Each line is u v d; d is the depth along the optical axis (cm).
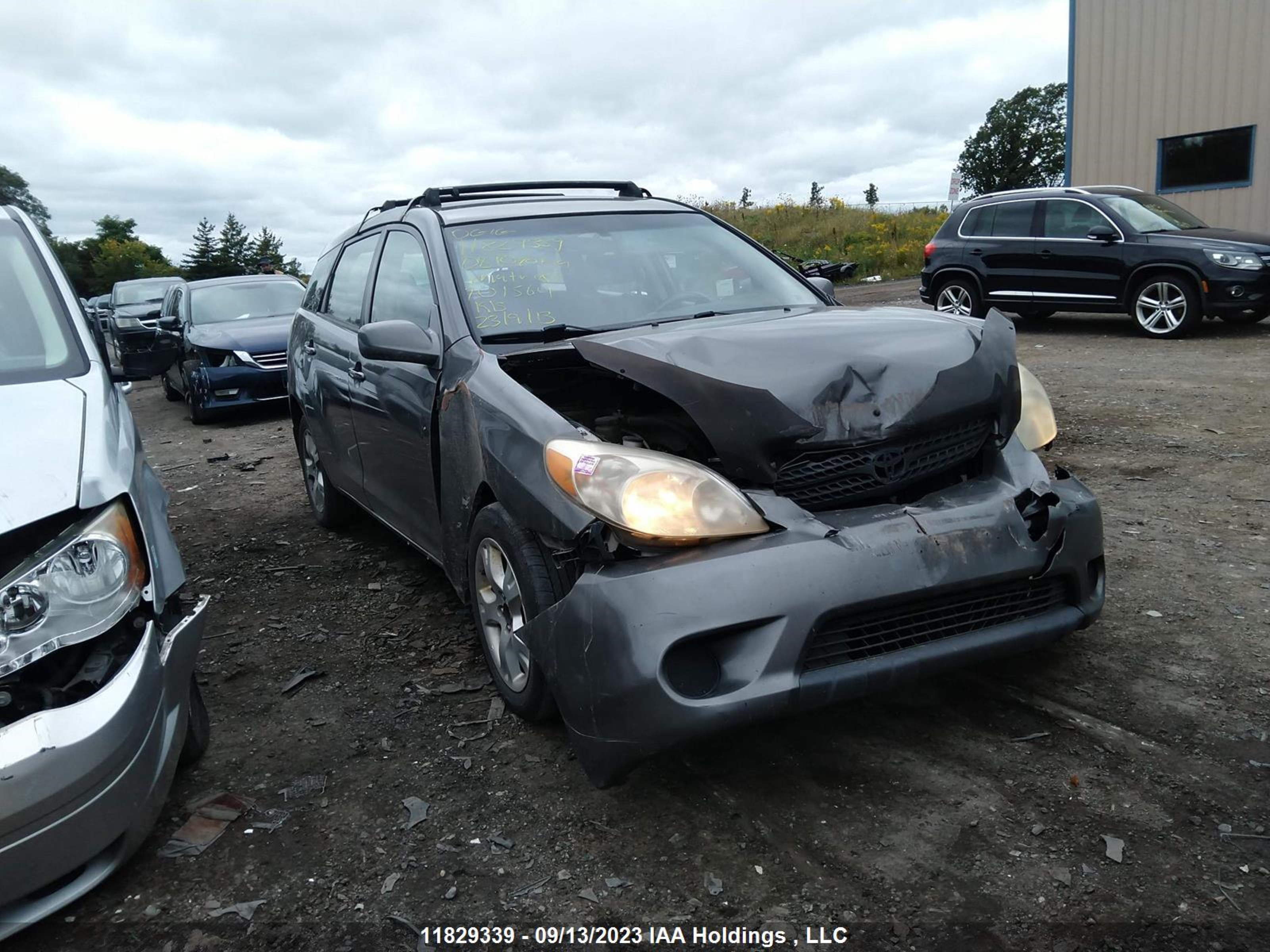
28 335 316
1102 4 1880
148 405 1307
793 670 242
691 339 295
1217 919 212
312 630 412
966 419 285
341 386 461
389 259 436
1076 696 311
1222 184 1761
